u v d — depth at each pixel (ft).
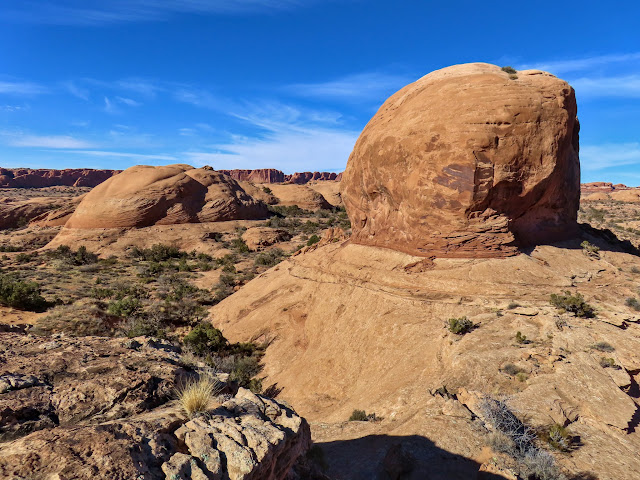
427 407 42.65
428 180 82.58
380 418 46.14
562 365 46.47
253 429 16.65
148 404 18.25
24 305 100.53
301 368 74.59
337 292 87.66
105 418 16.57
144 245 218.59
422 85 98.43
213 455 14.62
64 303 110.83
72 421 16.10
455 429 37.65
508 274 74.59
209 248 217.97
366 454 35.73
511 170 78.23
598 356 47.60
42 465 12.34
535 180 79.36
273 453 15.89
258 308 102.78
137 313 105.70
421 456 34.24
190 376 21.79
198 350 82.84
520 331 56.44
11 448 13.19
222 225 258.98
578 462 33.37
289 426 18.57
